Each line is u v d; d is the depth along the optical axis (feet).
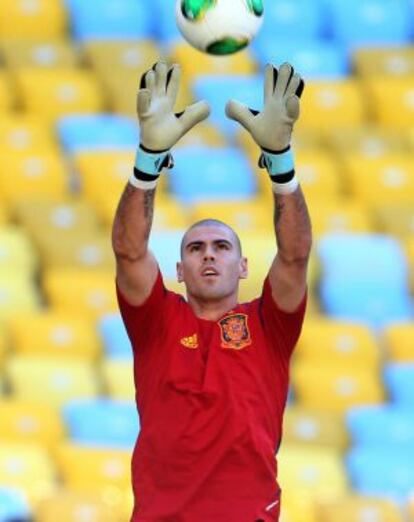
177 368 73.56
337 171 197.67
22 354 165.78
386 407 164.25
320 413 158.20
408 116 213.25
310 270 181.16
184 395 73.00
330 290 179.42
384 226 190.60
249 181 194.80
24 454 143.95
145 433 73.20
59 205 185.37
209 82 208.13
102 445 149.79
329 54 218.79
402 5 227.61
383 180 197.26
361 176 197.16
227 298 75.05
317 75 217.36
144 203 73.56
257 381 73.51
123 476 143.33
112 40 216.13
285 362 74.59
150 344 74.38
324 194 196.03
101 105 207.00
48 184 190.60
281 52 217.97
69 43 217.97
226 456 72.28
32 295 173.37
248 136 200.95
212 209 185.26
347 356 170.40
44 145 195.52
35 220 182.91
